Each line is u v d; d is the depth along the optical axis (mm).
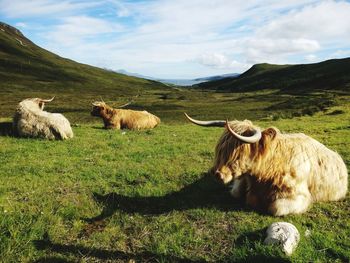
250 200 7207
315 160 7406
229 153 6273
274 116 39875
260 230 6207
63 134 14984
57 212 6746
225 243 5934
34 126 14914
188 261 5449
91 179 9039
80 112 61969
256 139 5840
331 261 5332
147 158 11617
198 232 6277
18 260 5297
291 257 5293
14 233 5734
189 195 8062
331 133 18672
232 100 110938
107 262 5410
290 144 7090
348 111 39000
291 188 6828
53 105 82688
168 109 76188
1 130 15734
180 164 10828
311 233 6129
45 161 10641
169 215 6910
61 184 8484
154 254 5609
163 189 8398
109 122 21016
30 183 8438
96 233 6137
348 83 127375
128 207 7359
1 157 11125
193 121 6332
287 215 6852
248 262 5336
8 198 7406
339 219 6812
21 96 115562
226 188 8484
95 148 13320
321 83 147750
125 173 9555
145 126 21734
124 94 154125
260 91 175875
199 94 157625
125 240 6004
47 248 5641
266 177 6820
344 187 7887
